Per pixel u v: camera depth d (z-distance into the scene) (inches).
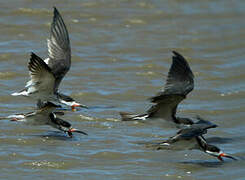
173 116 560.7
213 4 1285.7
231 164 579.2
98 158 576.7
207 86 841.5
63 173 535.8
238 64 945.5
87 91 789.2
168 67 907.4
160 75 872.3
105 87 808.9
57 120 620.7
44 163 554.6
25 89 591.2
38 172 535.5
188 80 506.9
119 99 773.3
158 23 1127.0
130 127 672.4
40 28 1020.5
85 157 576.4
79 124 674.2
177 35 1072.8
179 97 523.5
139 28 1083.3
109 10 1148.5
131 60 924.0
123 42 1001.5
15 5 1111.6
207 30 1120.8
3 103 728.3
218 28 1138.0
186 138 555.8
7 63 865.5
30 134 632.4
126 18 1118.4
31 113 609.0
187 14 1202.0
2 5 1109.1
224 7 1273.4
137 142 626.8
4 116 682.8
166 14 1180.5
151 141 631.2
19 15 1067.3
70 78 831.1
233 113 737.6
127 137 641.0
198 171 558.9
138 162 573.6
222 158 594.6
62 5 1139.3
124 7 1176.8
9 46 933.2
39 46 944.3
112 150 597.6
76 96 771.4
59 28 614.5
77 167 551.8
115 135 644.1
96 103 754.2
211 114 735.1
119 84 824.3
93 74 853.8
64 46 612.7
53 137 627.5
